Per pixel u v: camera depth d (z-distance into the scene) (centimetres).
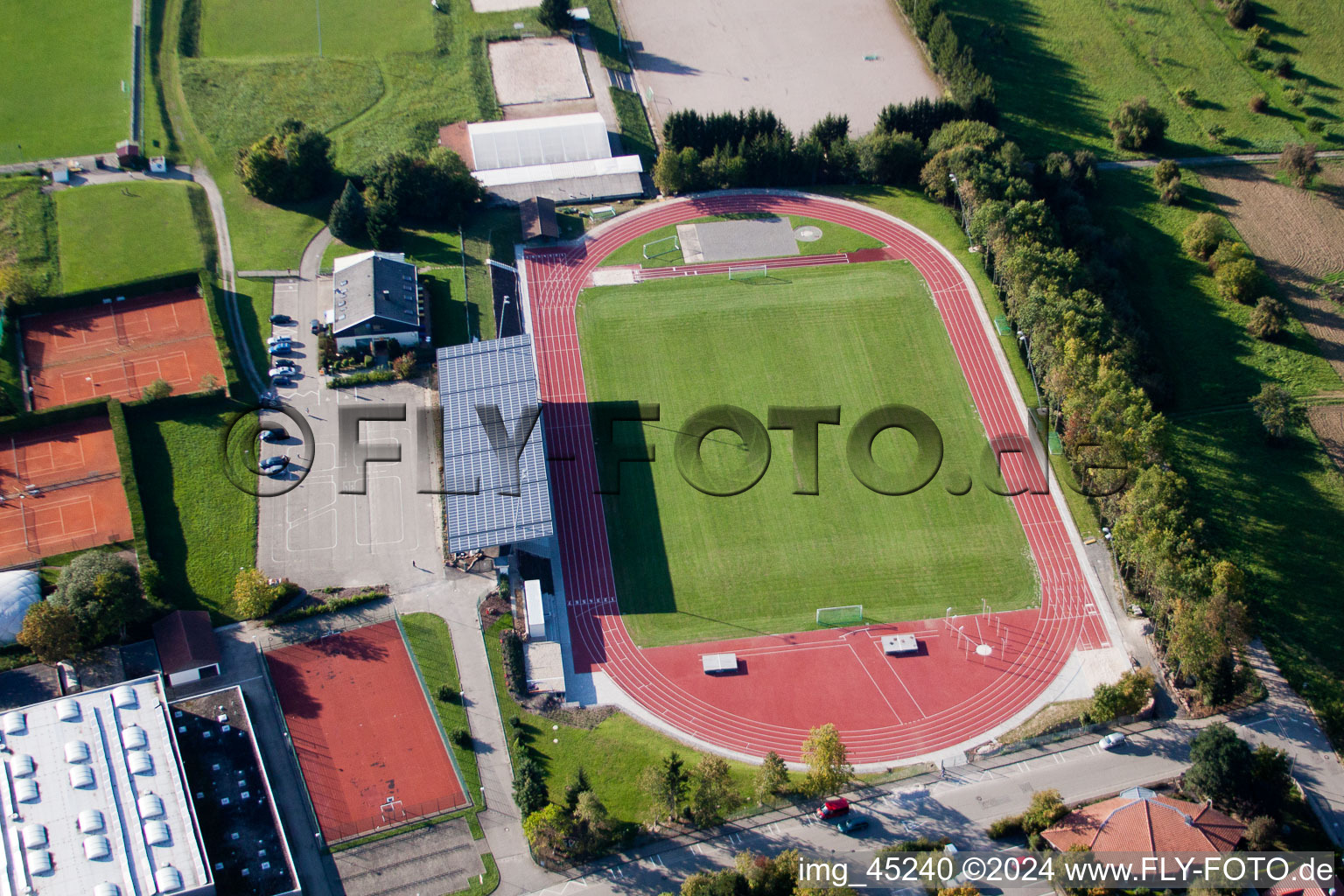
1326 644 13950
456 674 13262
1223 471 15912
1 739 11544
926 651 13850
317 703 12862
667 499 15275
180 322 17050
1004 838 12000
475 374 15838
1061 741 13000
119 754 11519
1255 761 12262
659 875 11606
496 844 11825
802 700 13362
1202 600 13238
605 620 14088
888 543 14900
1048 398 16175
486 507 14262
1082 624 14175
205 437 15475
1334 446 16275
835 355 17025
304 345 16888
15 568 13912
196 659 12900
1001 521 15162
